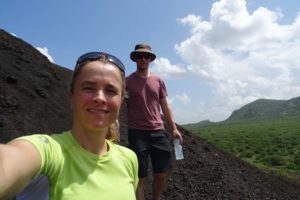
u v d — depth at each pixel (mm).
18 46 4266
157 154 1903
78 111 620
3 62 3238
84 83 620
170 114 1985
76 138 613
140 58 1853
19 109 2533
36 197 532
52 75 3949
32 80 3318
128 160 671
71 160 569
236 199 3150
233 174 3627
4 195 433
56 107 3143
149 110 1881
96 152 628
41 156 503
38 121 2602
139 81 1886
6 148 459
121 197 590
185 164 3369
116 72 641
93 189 566
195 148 3908
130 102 1890
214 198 2994
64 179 548
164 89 1972
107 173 604
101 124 615
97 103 611
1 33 4414
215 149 4301
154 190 1942
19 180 452
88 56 636
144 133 1872
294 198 3832
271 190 3748
